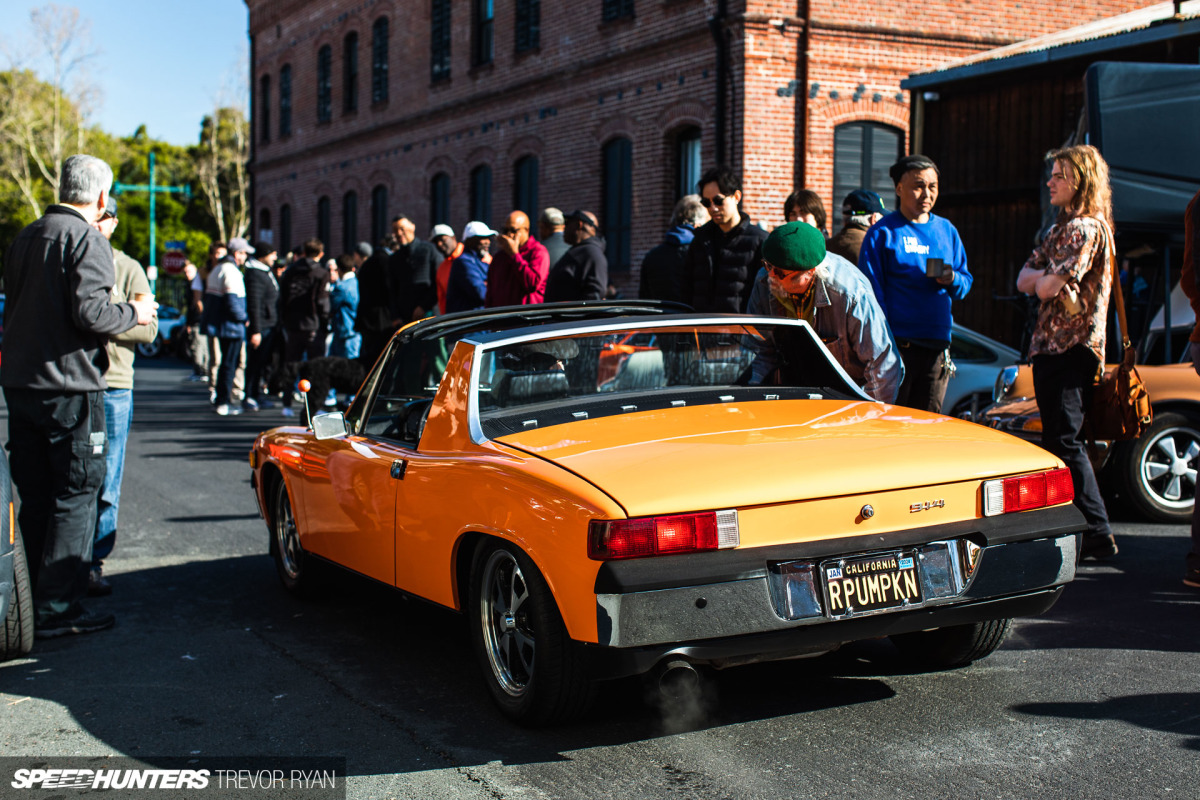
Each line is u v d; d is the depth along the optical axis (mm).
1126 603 5098
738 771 3352
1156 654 4359
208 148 58344
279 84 32062
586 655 3289
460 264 9625
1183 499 6914
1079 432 5707
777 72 15438
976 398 9828
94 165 5129
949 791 3162
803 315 4852
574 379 4301
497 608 3832
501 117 21109
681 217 7621
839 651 4520
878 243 5371
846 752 3469
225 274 14359
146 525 7656
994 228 14430
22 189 60125
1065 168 5383
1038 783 3197
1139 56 12352
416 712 3986
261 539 7211
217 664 4629
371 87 26469
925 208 5418
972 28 16094
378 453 4590
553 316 4965
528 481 3494
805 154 15578
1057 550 3701
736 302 6656
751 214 15484
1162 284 7695
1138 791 3131
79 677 4496
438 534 3982
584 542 3236
